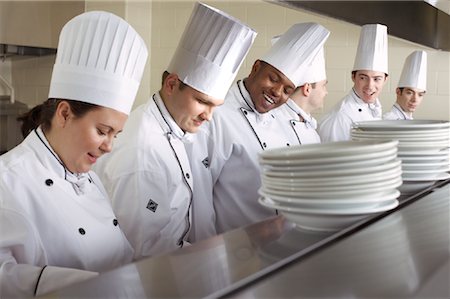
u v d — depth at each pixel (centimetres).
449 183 134
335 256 72
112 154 160
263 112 213
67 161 125
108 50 123
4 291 98
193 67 161
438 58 441
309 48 201
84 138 122
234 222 204
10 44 359
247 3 475
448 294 61
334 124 323
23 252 112
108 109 123
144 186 156
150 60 515
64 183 125
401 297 59
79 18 124
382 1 235
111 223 134
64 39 125
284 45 202
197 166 193
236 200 204
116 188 156
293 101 254
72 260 122
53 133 124
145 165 157
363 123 138
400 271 66
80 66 121
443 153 127
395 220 91
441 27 334
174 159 167
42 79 411
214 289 62
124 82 126
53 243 120
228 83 169
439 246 76
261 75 207
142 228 155
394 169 92
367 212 88
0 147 386
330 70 458
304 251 78
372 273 66
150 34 512
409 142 124
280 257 74
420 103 451
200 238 191
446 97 442
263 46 473
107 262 129
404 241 79
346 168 87
